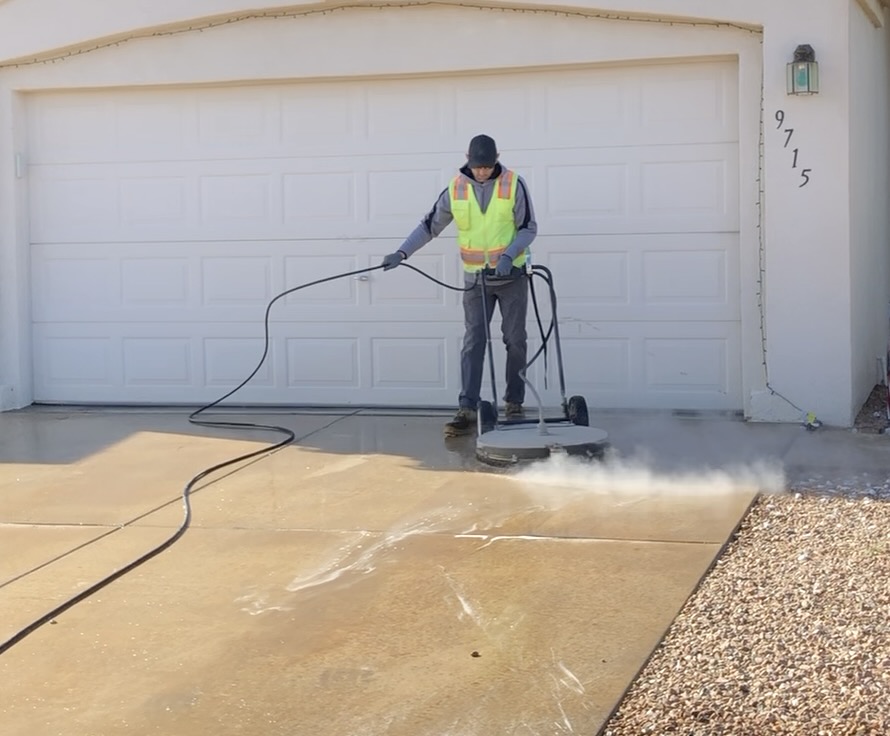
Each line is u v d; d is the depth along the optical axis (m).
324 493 6.85
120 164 9.89
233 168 9.68
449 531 6.02
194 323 9.84
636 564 5.41
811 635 4.50
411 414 9.28
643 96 8.91
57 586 5.40
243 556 5.75
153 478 7.35
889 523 5.82
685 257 8.93
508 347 8.14
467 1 8.88
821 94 8.31
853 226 8.52
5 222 9.98
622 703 4.07
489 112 9.20
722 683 4.16
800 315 8.46
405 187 9.40
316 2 9.09
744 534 5.86
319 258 9.59
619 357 9.10
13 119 9.91
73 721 4.07
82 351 10.09
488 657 4.47
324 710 4.09
